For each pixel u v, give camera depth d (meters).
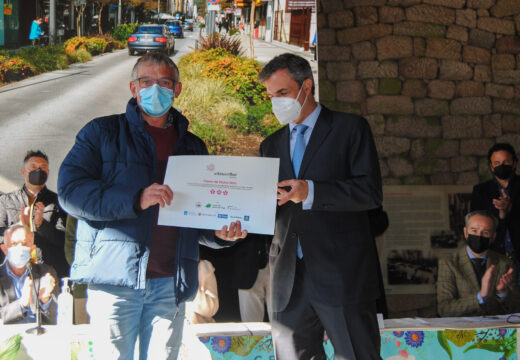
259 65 3.27
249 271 2.57
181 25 3.18
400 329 2.27
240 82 3.19
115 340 1.62
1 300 2.42
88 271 1.58
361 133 1.78
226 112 3.16
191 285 1.75
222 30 3.22
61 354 2.11
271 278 1.85
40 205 2.55
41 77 2.73
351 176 1.76
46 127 2.71
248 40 3.26
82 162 1.63
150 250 1.68
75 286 2.39
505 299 3.14
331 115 1.83
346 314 1.68
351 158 1.76
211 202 1.67
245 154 3.18
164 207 1.66
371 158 1.75
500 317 2.47
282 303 1.79
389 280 3.24
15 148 2.61
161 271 1.71
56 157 2.68
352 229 1.76
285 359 1.81
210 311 2.58
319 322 1.84
